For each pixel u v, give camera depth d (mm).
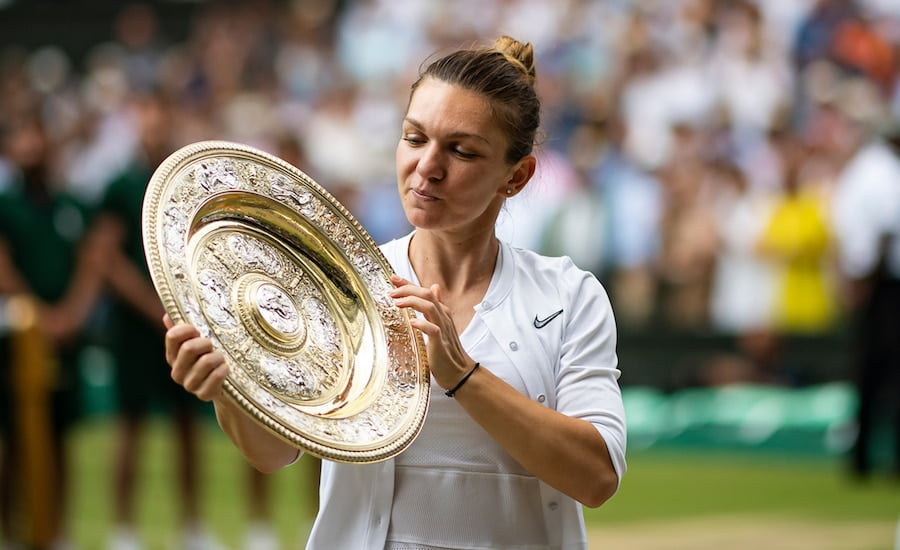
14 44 35969
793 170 24031
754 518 16500
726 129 26734
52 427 15383
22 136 15953
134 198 15359
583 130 26969
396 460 5500
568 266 5781
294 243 5422
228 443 24141
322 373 5195
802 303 23562
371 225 28406
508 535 5465
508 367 5496
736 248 24344
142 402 15375
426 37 31656
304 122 31203
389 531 5484
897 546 14406
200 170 5082
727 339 24156
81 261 15391
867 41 27453
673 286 24781
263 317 5059
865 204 19953
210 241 5090
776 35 28047
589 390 5457
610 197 25688
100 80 33719
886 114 25297
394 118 30438
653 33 29109
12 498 15484
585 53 29359
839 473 20688
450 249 5699
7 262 15391
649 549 14422
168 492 19109
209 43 33969
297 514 17016
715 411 23469
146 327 15375
